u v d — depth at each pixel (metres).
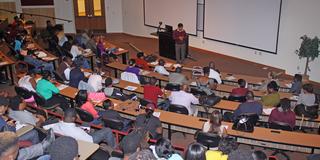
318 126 6.74
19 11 18.16
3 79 10.63
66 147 2.88
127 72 8.99
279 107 6.41
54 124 5.37
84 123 6.21
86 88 7.90
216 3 13.32
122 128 6.11
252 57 12.79
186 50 13.40
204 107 7.26
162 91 7.79
